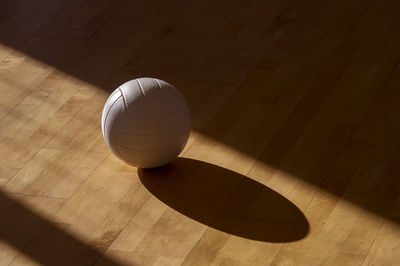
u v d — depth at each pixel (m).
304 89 4.72
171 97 4.02
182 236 3.75
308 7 5.54
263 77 4.88
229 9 5.62
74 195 4.10
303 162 4.16
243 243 3.67
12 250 3.78
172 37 5.39
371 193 3.89
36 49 5.43
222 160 4.24
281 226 3.75
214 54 5.16
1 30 5.70
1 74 5.20
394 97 4.55
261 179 4.07
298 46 5.13
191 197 4.00
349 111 4.49
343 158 4.14
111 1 5.90
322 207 3.84
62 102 4.87
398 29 5.16
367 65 4.86
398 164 4.05
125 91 4.02
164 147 4.00
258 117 4.54
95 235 3.82
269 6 5.60
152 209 3.95
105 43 5.41
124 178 4.18
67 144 4.50
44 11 5.87
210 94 4.79
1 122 4.74
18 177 4.27
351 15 5.38
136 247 3.72
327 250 3.57
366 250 3.55
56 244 3.79
